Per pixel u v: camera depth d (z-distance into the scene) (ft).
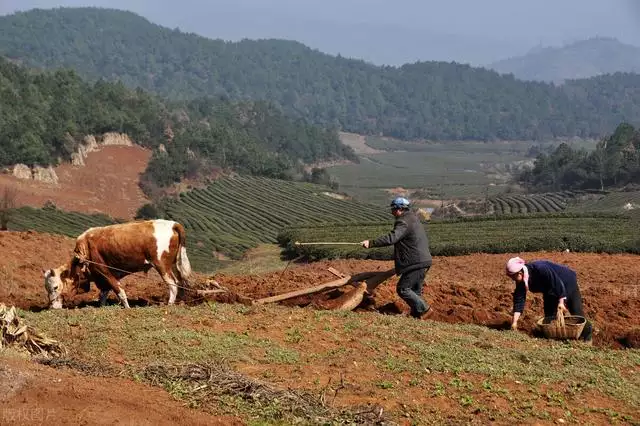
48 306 50.21
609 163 431.43
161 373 30.32
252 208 381.40
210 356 33.65
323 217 363.97
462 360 34.60
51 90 456.45
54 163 369.91
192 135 481.87
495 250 111.75
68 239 82.12
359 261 96.73
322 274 63.31
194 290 47.78
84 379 28.91
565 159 485.97
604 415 29.09
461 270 91.09
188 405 27.53
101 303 49.70
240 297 47.16
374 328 39.60
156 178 402.11
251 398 28.43
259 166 499.92
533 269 41.32
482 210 396.98
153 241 47.80
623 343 42.60
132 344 35.27
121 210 357.00
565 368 34.30
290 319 41.22
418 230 43.52
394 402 29.25
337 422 26.96
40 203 324.39
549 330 39.83
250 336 37.40
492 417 28.27
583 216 163.94
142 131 436.76
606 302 52.31
